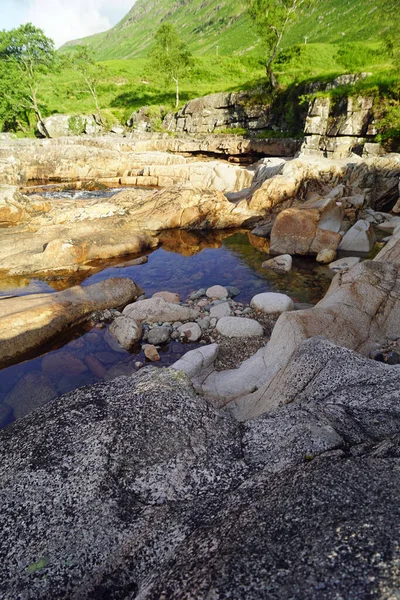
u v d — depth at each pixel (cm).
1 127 6456
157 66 6206
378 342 881
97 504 291
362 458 275
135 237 1894
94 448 331
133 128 6100
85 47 6378
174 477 314
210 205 2212
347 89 3538
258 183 2548
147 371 456
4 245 1739
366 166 2200
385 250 1220
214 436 360
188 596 195
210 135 5100
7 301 1176
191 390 428
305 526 218
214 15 17350
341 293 983
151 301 1233
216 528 248
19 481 311
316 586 178
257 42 11931
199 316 1213
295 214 1773
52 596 243
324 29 10762
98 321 1195
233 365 959
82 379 933
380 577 174
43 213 2180
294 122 4528
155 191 2491
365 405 394
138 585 240
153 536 265
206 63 7819
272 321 1173
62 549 265
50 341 1091
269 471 306
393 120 3117
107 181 3809
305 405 405
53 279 1550
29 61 6209
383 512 214
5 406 839
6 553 265
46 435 351
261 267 1644
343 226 1914
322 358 519
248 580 192
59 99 7362
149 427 357
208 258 1778
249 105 4994
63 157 4059
